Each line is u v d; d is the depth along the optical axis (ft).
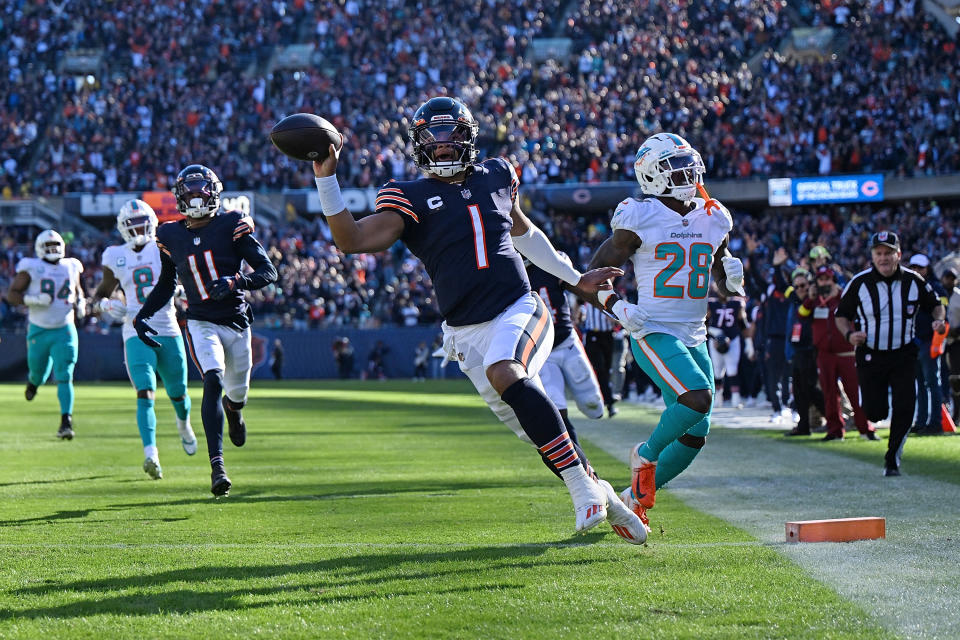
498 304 54.60
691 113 413.59
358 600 46.32
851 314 90.22
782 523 64.59
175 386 94.43
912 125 376.89
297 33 501.15
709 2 462.60
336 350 370.94
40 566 53.98
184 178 83.56
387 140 427.33
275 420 166.30
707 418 62.03
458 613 44.01
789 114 394.52
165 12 498.28
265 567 53.26
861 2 445.37
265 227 409.28
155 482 89.51
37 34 497.46
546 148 413.59
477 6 482.28
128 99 460.14
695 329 64.64
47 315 128.26
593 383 85.05
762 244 363.76
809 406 129.08
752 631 40.73
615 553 55.57
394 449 118.62
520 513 70.18
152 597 47.26
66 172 435.94
